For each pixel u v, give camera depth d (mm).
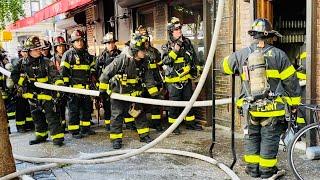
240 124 6328
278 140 4129
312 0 4852
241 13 6059
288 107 4051
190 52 6484
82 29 12672
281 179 4223
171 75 6477
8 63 7879
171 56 6398
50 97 6098
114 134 5828
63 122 7148
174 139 6207
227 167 4574
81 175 4676
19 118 7527
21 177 4484
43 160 4887
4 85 7781
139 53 5734
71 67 6555
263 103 3963
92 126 7688
